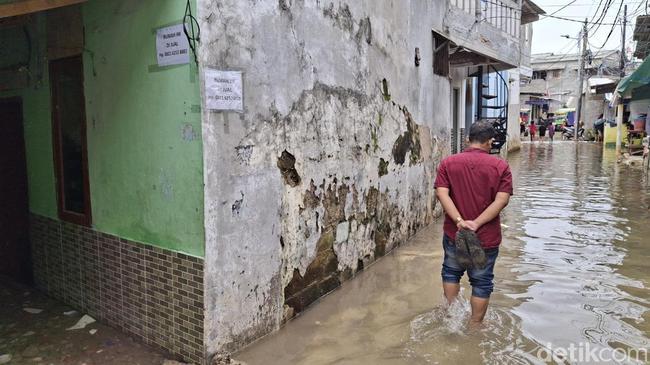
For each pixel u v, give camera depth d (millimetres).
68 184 4719
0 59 5270
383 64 6328
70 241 4703
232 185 3691
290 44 4332
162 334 3850
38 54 4785
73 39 4320
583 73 33844
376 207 6234
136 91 3812
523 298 4918
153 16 3598
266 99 4027
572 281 5402
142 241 3939
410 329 4273
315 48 4734
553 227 8055
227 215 3656
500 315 4504
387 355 3820
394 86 6719
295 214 4496
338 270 5336
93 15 4086
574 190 11961
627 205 9859
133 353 3869
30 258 5355
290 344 4020
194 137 3449
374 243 6223
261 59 3955
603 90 26078
